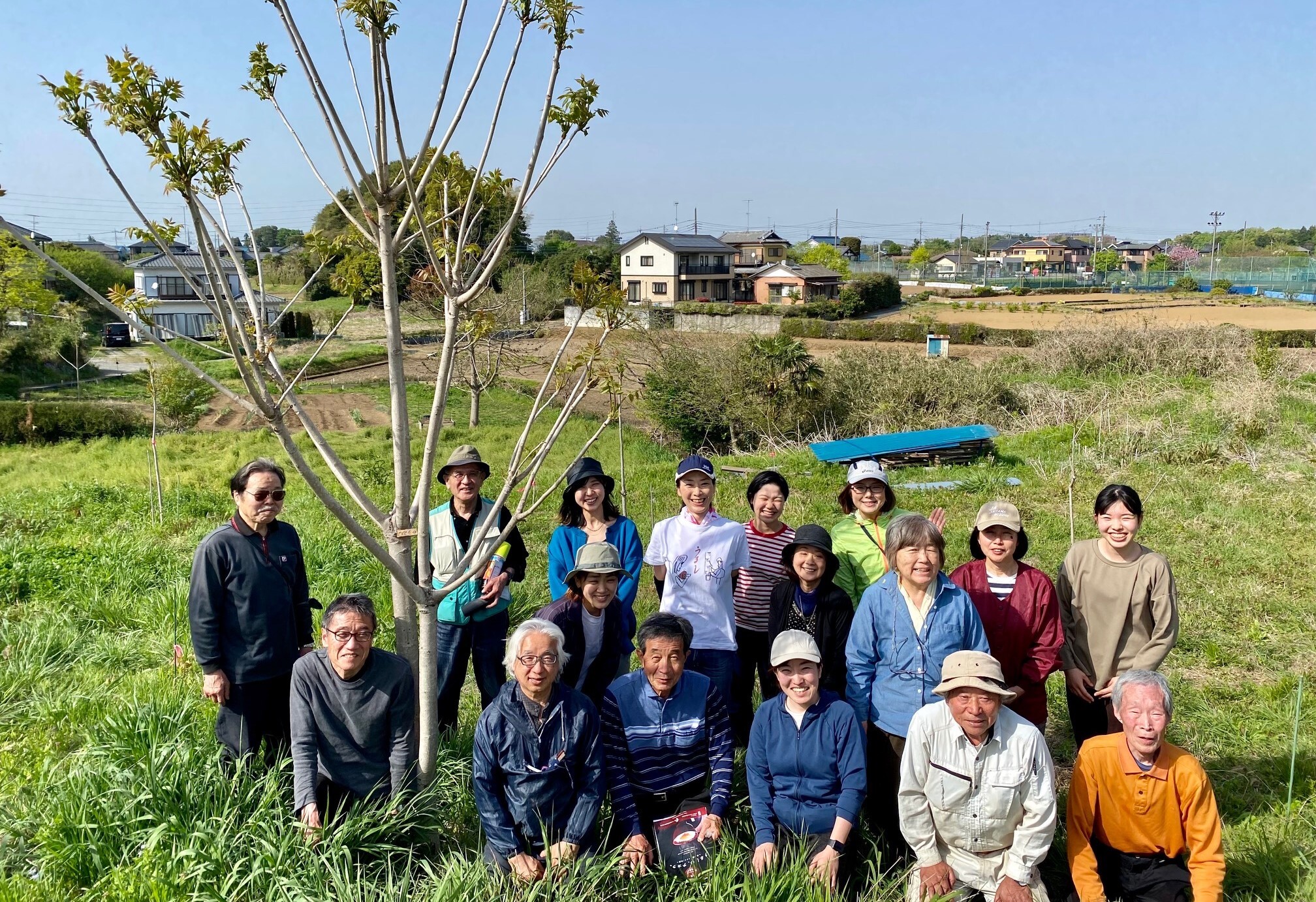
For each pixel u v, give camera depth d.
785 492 5.12
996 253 121.19
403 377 3.56
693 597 4.81
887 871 3.88
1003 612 4.32
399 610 3.90
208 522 10.70
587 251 70.38
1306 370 17.36
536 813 3.64
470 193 3.51
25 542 9.10
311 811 3.57
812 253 94.38
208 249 2.89
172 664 5.84
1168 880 3.55
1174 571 8.08
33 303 35.69
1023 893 3.49
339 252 4.00
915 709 3.99
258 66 3.45
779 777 3.87
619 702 3.94
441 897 3.19
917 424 17.12
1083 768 3.65
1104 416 13.87
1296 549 8.68
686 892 3.43
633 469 14.23
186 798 3.72
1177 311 45.38
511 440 18.69
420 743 3.84
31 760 4.64
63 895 3.41
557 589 5.00
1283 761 4.95
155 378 23.30
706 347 20.02
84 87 2.75
